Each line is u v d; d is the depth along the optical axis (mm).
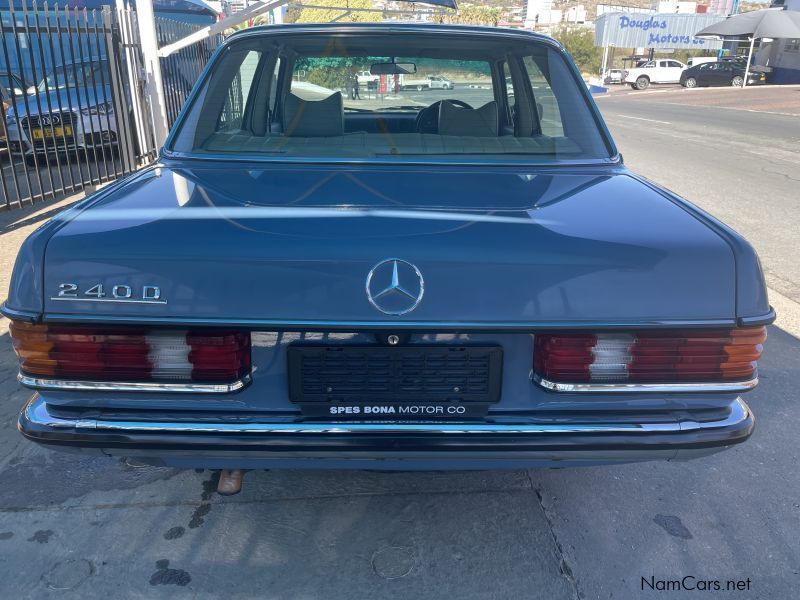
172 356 1788
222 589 2168
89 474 2756
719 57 44906
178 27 9742
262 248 1753
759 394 3541
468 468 2029
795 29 33719
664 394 1850
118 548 2336
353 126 2912
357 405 1854
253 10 7793
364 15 14195
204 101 2660
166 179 2238
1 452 2904
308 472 2779
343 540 2393
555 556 2336
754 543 2416
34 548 2328
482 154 2531
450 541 2398
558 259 1758
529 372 1863
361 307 1744
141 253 1749
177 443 1840
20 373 1854
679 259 1780
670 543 2408
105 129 9422
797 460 2945
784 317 4617
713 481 2783
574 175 2404
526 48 2809
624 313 1769
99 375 1808
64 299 1756
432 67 2863
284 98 2713
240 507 2557
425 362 1822
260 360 1841
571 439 1862
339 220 1871
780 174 10188
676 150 12805
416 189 2156
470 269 1741
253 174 2295
